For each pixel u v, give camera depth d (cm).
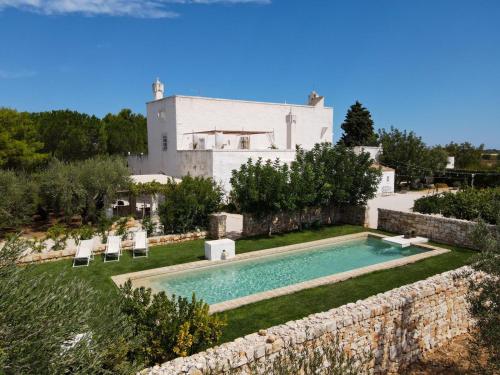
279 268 1731
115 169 2750
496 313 795
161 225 2238
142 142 5312
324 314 890
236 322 1098
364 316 895
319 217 2552
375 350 923
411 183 5159
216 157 2945
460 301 1133
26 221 2572
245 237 2206
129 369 639
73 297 552
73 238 2048
